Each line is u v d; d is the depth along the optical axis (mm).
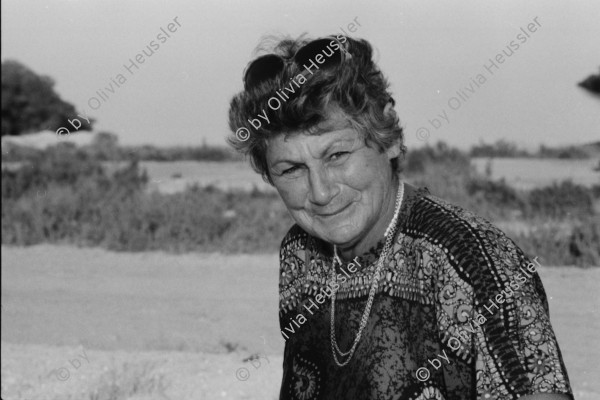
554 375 2432
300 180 2748
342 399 2836
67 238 13242
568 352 7820
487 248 2537
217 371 7715
